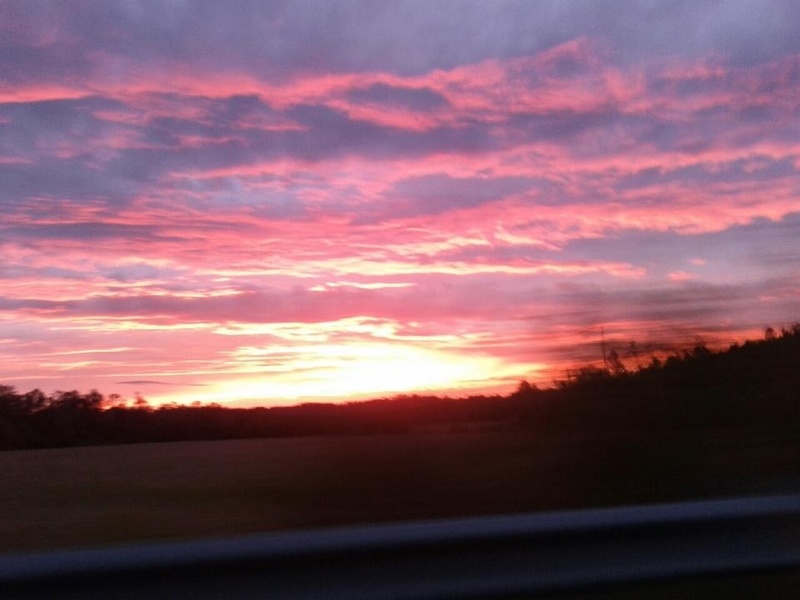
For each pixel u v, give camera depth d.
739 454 9.25
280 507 8.60
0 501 9.34
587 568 5.52
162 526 8.22
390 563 5.30
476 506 8.42
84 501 9.30
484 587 5.38
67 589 4.86
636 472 9.12
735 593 6.48
